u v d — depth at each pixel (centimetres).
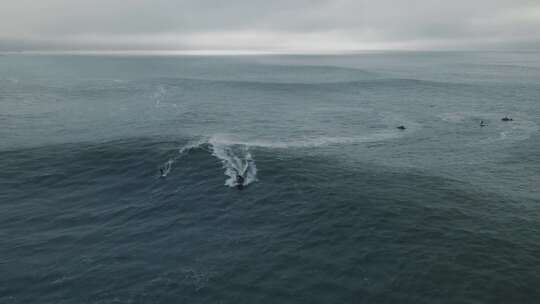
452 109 10062
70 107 9800
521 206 4172
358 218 3850
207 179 4738
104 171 4969
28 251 3338
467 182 4828
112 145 5906
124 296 2781
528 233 3594
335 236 3547
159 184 4622
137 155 5441
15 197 4322
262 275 3003
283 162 5353
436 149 6284
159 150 5631
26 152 5625
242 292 2820
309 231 3634
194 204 4150
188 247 3381
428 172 5156
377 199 4269
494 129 7700
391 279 2942
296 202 4200
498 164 5538
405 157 5834
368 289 2838
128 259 3212
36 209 4075
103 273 3034
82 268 3100
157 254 3281
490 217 3906
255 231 3644
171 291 2828
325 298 2758
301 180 4756
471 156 5909
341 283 2906
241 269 3075
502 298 2738
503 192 4538
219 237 3534
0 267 3109
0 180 4697
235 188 4509
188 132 7119
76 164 5166
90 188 4538
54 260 3209
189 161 5262
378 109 10106
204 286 2878
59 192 4444
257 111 9631
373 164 5447
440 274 2988
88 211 4041
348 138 6981
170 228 3697
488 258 3186
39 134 6869
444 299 2730
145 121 8175
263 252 3303
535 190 4622
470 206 4150
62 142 6231
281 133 7275
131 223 3797
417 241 3444
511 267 3070
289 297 2770
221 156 5506
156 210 4044
